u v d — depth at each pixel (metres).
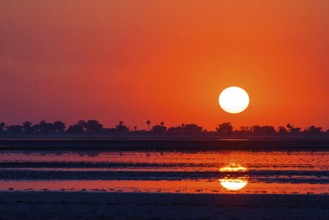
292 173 154.38
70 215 84.69
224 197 101.12
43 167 173.50
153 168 170.38
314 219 83.12
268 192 115.69
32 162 191.00
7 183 131.25
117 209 89.31
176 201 97.25
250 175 149.38
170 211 87.81
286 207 92.19
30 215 84.62
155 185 126.88
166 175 147.38
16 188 122.12
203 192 114.75
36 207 90.81
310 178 141.88
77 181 134.50
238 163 190.62
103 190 117.75
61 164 183.00
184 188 121.75
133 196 102.06
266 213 86.62
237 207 91.69
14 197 101.31
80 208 90.12
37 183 131.00
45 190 115.00
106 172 154.62
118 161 199.62
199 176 146.12
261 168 171.12
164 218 82.88
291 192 115.56
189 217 83.62
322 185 127.69
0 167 173.12
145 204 94.38
